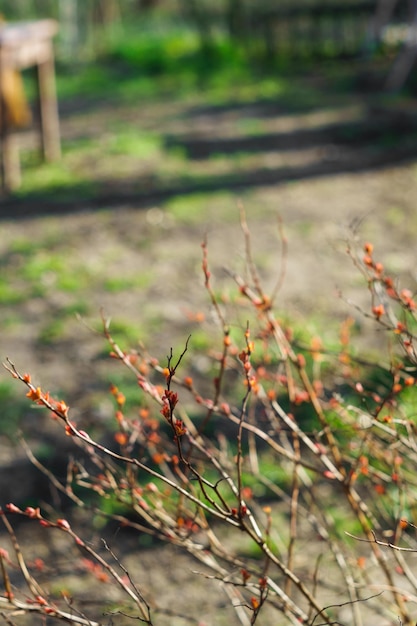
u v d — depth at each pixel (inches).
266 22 754.8
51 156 425.4
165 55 747.4
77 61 781.3
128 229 329.4
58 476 175.9
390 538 141.4
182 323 244.8
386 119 493.4
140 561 150.1
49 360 229.0
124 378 216.1
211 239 318.0
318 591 136.6
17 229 331.9
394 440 110.5
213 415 192.4
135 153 438.3
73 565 148.9
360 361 110.7
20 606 87.1
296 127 489.4
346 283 270.2
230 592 127.3
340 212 342.3
